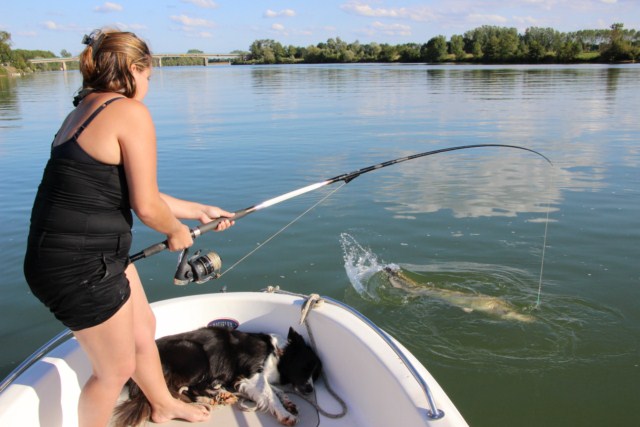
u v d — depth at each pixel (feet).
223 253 18.85
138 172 6.48
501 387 12.25
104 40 6.66
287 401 9.30
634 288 16.01
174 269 17.69
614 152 32.45
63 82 144.25
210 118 53.83
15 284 16.70
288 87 102.78
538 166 29.60
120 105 6.41
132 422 8.61
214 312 10.41
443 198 24.36
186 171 30.12
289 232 20.58
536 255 18.26
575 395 11.90
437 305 15.61
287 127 46.19
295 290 16.37
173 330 10.16
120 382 7.41
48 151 36.60
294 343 9.78
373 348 8.54
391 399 7.94
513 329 14.39
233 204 23.86
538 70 147.02
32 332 14.32
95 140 6.28
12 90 107.45
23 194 25.89
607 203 23.04
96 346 7.00
